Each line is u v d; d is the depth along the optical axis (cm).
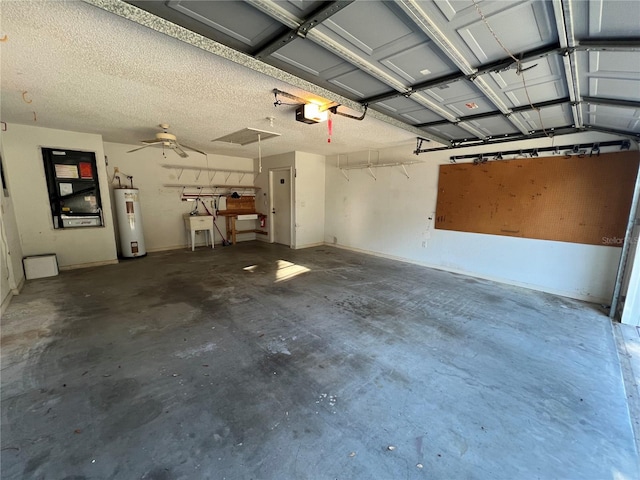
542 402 178
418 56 173
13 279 352
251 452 139
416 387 191
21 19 144
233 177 747
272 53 174
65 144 446
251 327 274
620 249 329
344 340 252
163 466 131
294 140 488
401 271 484
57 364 210
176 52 182
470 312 317
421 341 252
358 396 181
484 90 212
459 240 472
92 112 326
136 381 192
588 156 343
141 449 140
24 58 190
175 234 666
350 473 130
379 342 249
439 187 490
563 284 373
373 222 605
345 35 153
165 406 170
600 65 162
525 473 131
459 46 158
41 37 163
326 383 193
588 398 182
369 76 206
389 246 579
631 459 139
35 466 130
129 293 363
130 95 266
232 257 578
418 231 529
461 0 121
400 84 211
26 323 276
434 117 303
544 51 156
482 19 133
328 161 691
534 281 397
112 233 512
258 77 222
